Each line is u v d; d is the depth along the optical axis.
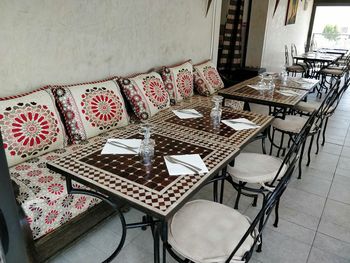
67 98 2.04
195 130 1.81
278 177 1.86
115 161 1.38
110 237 1.88
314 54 6.89
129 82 2.51
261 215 1.13
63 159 1.40
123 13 2.58
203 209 1.44
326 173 2.74
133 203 1.10
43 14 1.99
